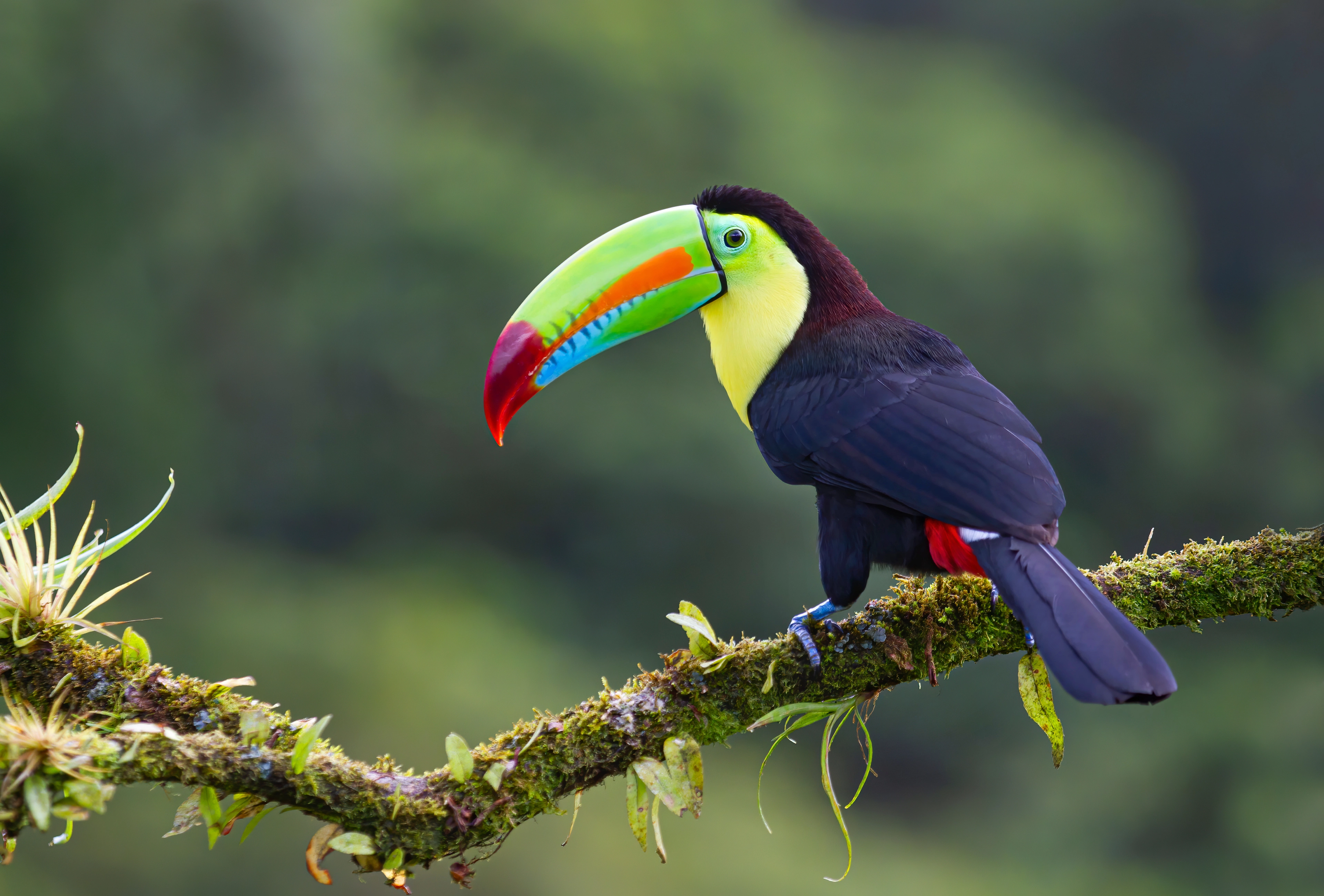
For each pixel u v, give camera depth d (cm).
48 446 2053
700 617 372
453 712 1792
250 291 2261
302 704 1767
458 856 342
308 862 332
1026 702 402
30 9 1988
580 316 490
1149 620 398
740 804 1694
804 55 2997
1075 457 2609
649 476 2131
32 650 343
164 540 2072
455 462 2258
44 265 2053
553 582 2144
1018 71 3478
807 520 2131
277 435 2258
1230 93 3344
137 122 2106
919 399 443
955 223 2558
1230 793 1820
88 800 305
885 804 1838
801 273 486
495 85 2583
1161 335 2734
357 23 2383
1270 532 401
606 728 354
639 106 2597
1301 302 3062
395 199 2345
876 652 382
